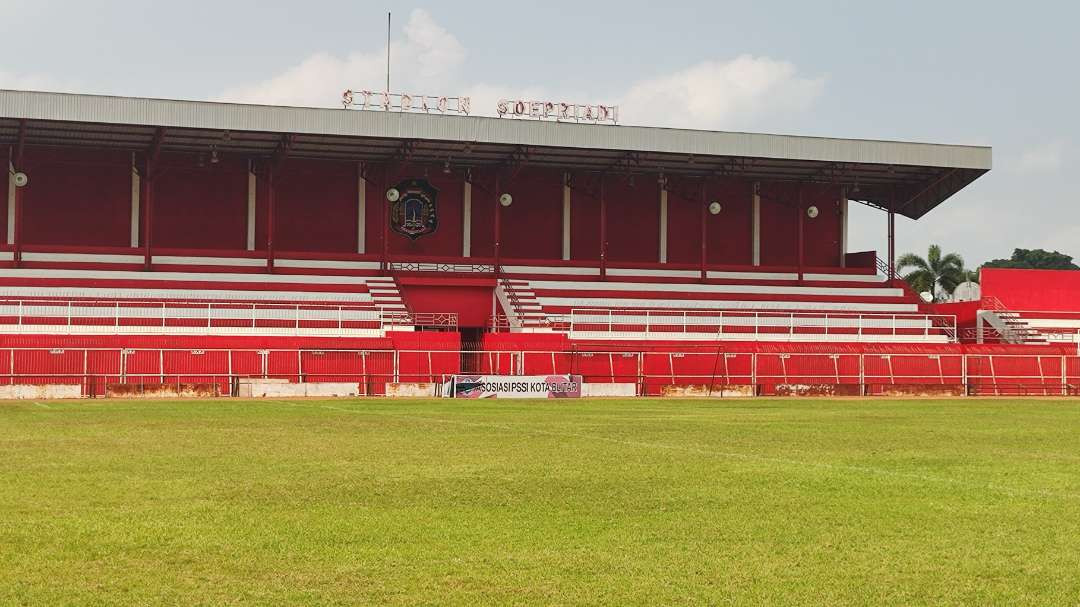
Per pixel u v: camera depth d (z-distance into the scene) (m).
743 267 92.44
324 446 29.44
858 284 93.00
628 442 31.27
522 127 79.62
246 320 74.12
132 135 78.50
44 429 34.94
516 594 13.05
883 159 85.31
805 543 15.95
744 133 83.38
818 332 84.25
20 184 76.25
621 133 81.38
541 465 25.09
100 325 71.81
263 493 20.33
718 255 95.12
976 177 88.75
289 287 79.50
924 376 75.44
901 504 19.41
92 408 47.44
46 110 71.50
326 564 14.47
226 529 16.69
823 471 24.17
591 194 91.62
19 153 75.81
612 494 20.48
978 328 89.94
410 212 89.06
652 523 17.45
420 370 69.00
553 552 15.27
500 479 22.55
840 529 17.02
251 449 28.45
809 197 96.94
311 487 21.16
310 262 84.19
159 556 14.85
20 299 73.00
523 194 91.62
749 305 86.25
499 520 17.62
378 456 26.86
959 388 74.12
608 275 89.44
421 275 85.19
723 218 95.50
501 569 14.26
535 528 16.97
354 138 79.75
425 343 70.38
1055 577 13.98
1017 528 17.14
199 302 74.81
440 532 16.59
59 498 19.55
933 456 27.73
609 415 44.88
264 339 68.00
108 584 13.39
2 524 16.94
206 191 85.44
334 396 63.62
